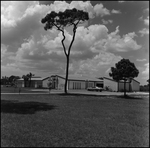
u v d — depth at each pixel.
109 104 18.22
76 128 8.36
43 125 8.93
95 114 11.97
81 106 16.27
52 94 32.12
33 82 67.44
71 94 33.19
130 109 14.34
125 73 29.86
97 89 53.69
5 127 8.56
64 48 38.75
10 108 14.41
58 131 7.93
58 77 58.97
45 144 6.51
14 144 6.55
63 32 38.78
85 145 6.31
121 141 6.44
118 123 9.23
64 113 12.31
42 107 15.26
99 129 8.11
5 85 77.88
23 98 23.14
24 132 7.80
